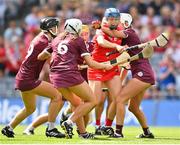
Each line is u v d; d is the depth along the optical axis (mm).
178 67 61844
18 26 67688
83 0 70500
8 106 56938
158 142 32500
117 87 35906
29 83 33844
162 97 58656
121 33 35719
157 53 63375
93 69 36281
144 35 65688
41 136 35375
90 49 36906
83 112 32719
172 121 57125
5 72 62281
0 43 64438
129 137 36438
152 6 70375
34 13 68875
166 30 66500
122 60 34688
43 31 33938
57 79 32531
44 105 55344
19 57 61562
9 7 72125
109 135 36281
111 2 71000
